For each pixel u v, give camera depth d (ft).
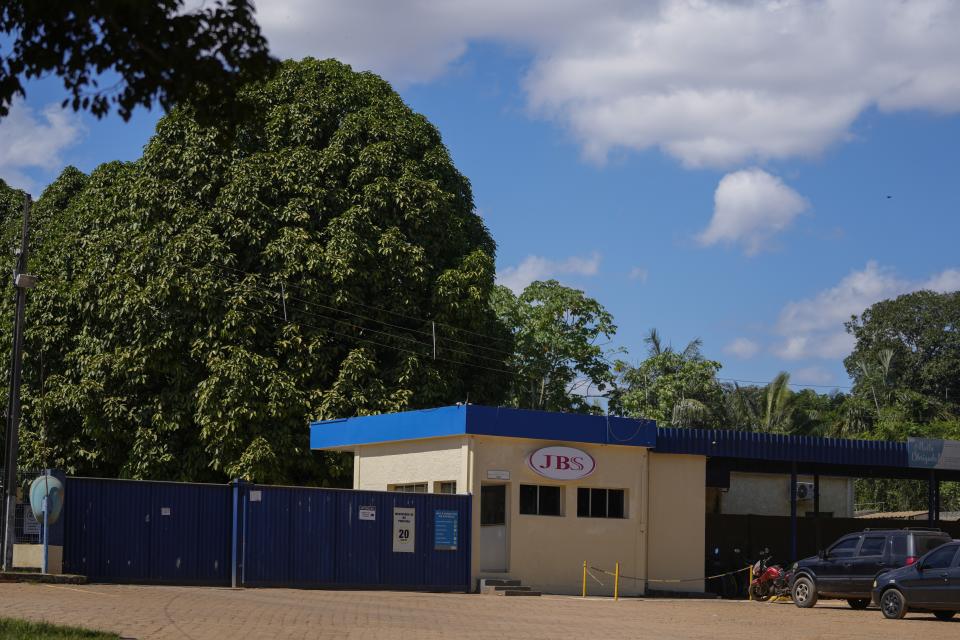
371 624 58.23
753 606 88.28
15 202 157.89
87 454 121.90
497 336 142.51
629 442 102.89
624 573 102.12
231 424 116.57
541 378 175.94
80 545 78.18
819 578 84.84
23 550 81.15
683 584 105.70
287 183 127.75
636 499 103.71
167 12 34.53
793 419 218.79
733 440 108.88
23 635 43.55
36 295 126.00
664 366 201.67
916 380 266.77
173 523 82.17
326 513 88.43
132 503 80.69
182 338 120.57
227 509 84.69
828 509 160.25
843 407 234.17
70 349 126.21
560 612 74.59
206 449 118.62
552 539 98.58
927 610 74.95
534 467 97.66
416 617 64.28
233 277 123.44
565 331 178.91
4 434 122.52
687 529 107.04
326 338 123.85
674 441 106.52
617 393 190.39
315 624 56.54
